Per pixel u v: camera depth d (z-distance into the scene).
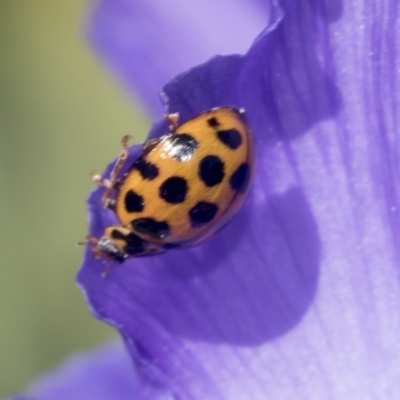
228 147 0.07
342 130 0.07
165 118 0.07
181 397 0.07
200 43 0.10
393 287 0.07
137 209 0.07
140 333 0.07
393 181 0.07
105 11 0.10
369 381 0.07
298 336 0.07
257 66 0.07
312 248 0.07
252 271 0.07
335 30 0.07
